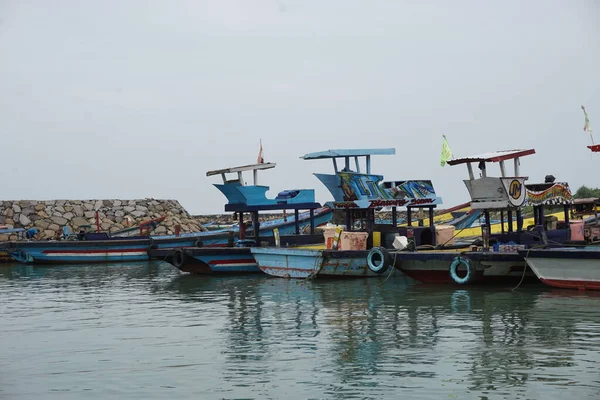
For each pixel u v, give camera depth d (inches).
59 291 1050.1
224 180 1221.1
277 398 500.1
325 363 577.9
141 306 885.2
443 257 918.4
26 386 541.6
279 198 1226.6
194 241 1542.8
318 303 849.5
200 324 751.1
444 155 1115.3
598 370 535.2
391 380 529.0
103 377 559.5
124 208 2079.2
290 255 1080.8
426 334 663.1
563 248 895.7
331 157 1117.7
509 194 900.6
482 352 592.7
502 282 929.5
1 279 1228.5
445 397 491.2
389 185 1107.3
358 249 1043.3
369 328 698.2
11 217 1921.8
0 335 721.6
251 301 886.4
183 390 522.6
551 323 685.9
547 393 491.8
